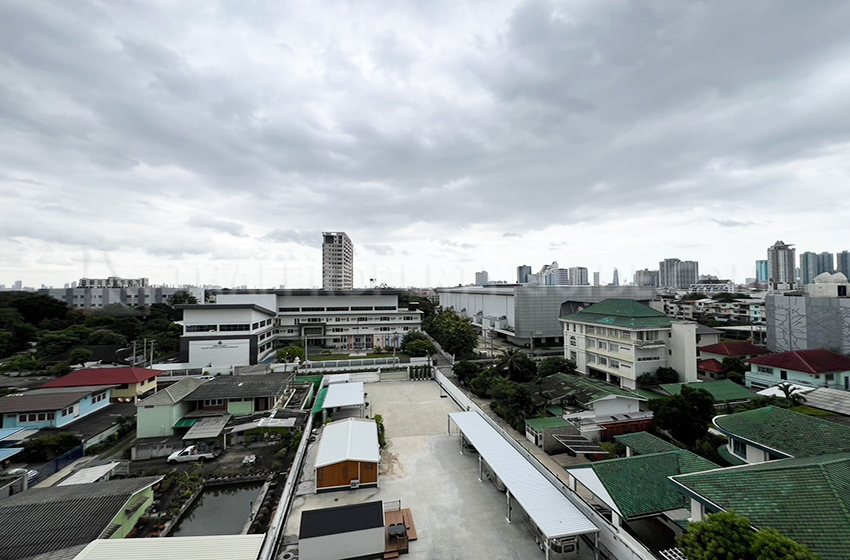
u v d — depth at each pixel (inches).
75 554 550.9
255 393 1376.7
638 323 1681.8
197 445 1108.5
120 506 685.9
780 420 735.1
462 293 4146.2
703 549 445.4
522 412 1299.2
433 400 1626.5
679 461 711.7
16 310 2839.6
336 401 1368.1
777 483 497.7
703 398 1081.4
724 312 3666.3
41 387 1486.2
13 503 681.0
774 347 2210.9
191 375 2034.9
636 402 1277.1
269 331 2645.2
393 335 2849.4
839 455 567.5
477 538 698.2
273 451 1138.7
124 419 1325.0
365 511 693.9
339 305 3031.5
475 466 1000.9
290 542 695.7
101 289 4483.3
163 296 4862.2
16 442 1090.7
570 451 1096.2
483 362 2278.5
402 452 1090.7
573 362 2062.0
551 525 602.9
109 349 2309.3
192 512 856.9
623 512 601.9
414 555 651.5
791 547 386.3
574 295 2913.4
